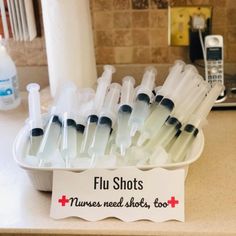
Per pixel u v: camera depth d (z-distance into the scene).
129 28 1.16
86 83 1.09
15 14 1.11
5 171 0.89
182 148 0.83
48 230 0.73
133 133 0.83
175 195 0.74
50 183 0.79
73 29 1.02
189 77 0.96
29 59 1.23
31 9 1.12
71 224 0.74
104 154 0.80
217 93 0.94
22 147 0.82
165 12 1.13
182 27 1.14
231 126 1.03
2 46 1.11
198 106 0.90
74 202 0.75
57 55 1.05
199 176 0.85
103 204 0.75
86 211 0.75
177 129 0.86
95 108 0.90
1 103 1.14
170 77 0.96
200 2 1.12
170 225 0.72
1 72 1.10
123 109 0.86
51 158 0.79
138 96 0.89
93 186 0.75
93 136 0.83
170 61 1.20
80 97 0.95
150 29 1.16
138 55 1.20
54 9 1.00
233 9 1.12
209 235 0.71
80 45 1.05
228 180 0.84
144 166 0.75
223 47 1.13
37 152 0.82
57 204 0.75
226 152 0.93
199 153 0.79
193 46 1.16
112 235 0.73
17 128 1.05
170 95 0.90
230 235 0.71
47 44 1.06
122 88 0.95
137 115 0.85
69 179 0.75
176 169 0.75
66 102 0.92
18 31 1.14
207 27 1.14
